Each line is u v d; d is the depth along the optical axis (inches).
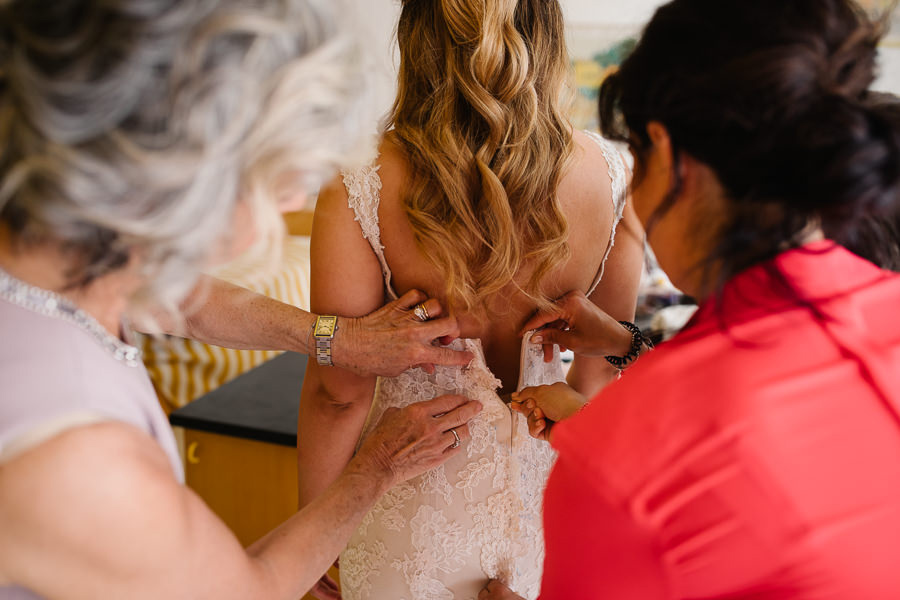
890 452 22.7
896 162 22.4
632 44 28.8
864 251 29.1
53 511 24.4
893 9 24.7
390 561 52.2
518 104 42.6
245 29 21.4
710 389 23.8
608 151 49.5
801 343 24.1
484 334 50.2
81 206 21.1
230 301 50.3
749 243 25.0
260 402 75.2
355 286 48.3
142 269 23.8
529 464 51.8
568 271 50.1
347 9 24.4
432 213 44.8
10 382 24.6
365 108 25.4
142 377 29.6
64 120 20.0
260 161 23.0
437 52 43.2
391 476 44.9
